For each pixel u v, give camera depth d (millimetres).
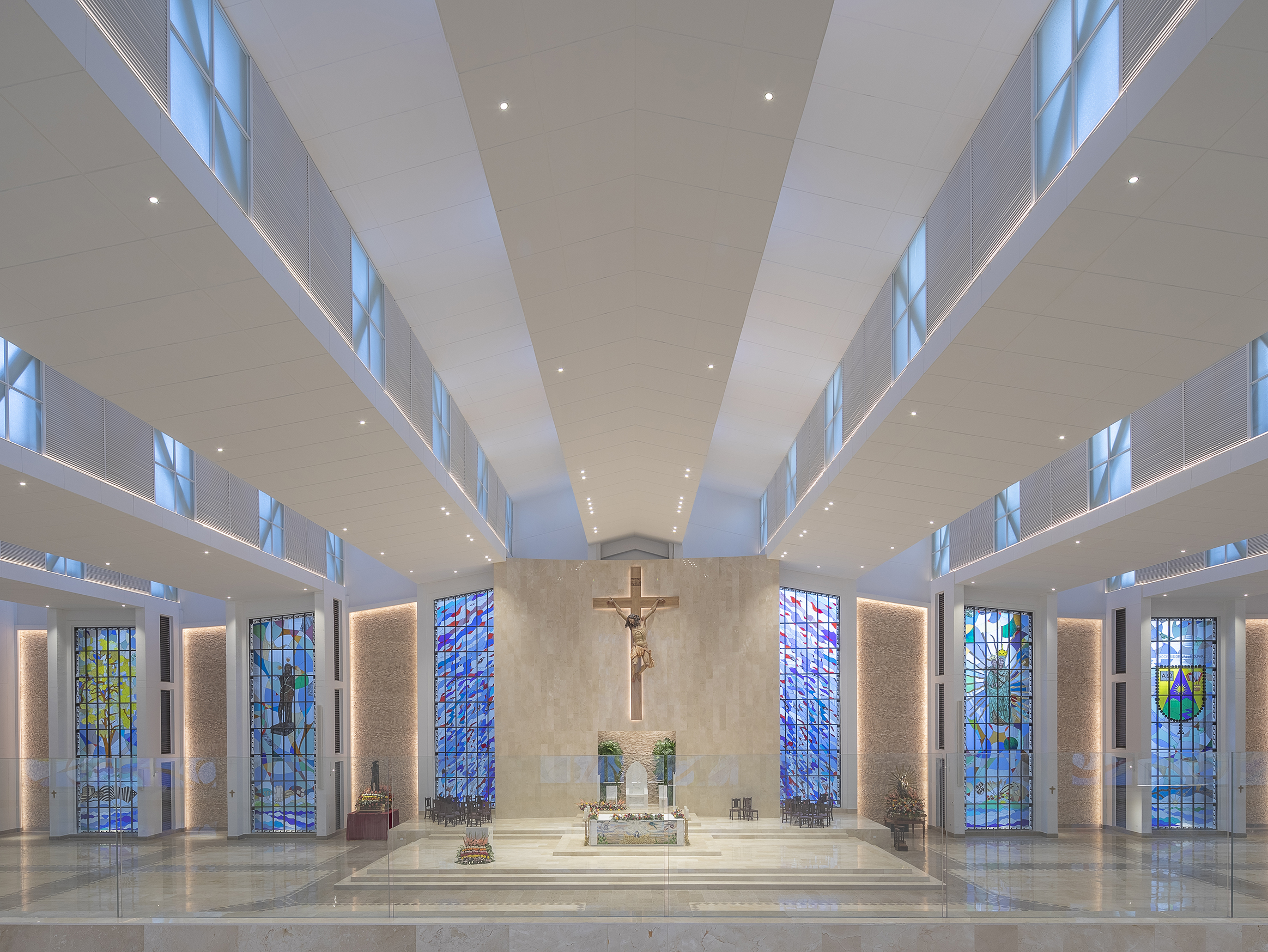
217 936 12492
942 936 12328
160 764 13383
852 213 15883
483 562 31859
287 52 11656
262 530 26469
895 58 12258
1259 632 32062
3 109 8062
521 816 13695
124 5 8469
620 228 13367
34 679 33719
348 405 15867
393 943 12297
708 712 31484
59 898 13078
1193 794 12938
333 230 14508
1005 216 11945
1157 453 19266
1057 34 10734
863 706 32781
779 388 24328
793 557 31078
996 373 14414
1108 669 31984
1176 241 10445
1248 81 8008
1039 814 13070
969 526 29891
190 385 14078
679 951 12242
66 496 17578
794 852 13039
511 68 10008
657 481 27297
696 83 10320
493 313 19672
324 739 30594
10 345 15945
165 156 8984
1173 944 12273
